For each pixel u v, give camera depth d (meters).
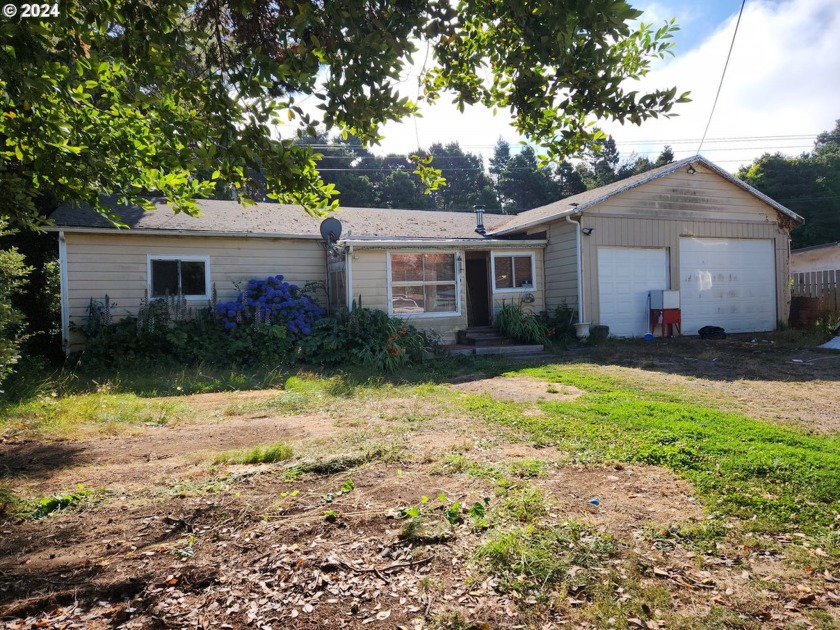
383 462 4.43
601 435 5.11
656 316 14.32
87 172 4.24
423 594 2.55
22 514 3.45
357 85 3.08
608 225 14.02
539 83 3.42
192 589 2.61
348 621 2.36
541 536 3.01
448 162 45.09
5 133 3.98
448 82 4.17
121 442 5.28
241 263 13.09
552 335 13.81
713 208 15.27
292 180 3.47
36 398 7.25
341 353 10.91
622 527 3.18
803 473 3.95
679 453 4.45
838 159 33.03
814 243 30.59
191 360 11.08
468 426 5.67
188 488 3.88
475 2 3.42
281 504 3.57
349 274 12.52
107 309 11.23
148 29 2.95
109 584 2.64
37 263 12.53
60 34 3.06
